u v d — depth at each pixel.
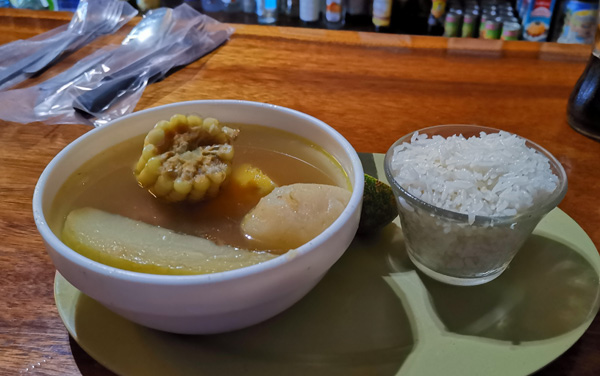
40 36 1.60
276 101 1.25
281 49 1.53
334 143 0.77
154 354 0.60
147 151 0.71
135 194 0.73
